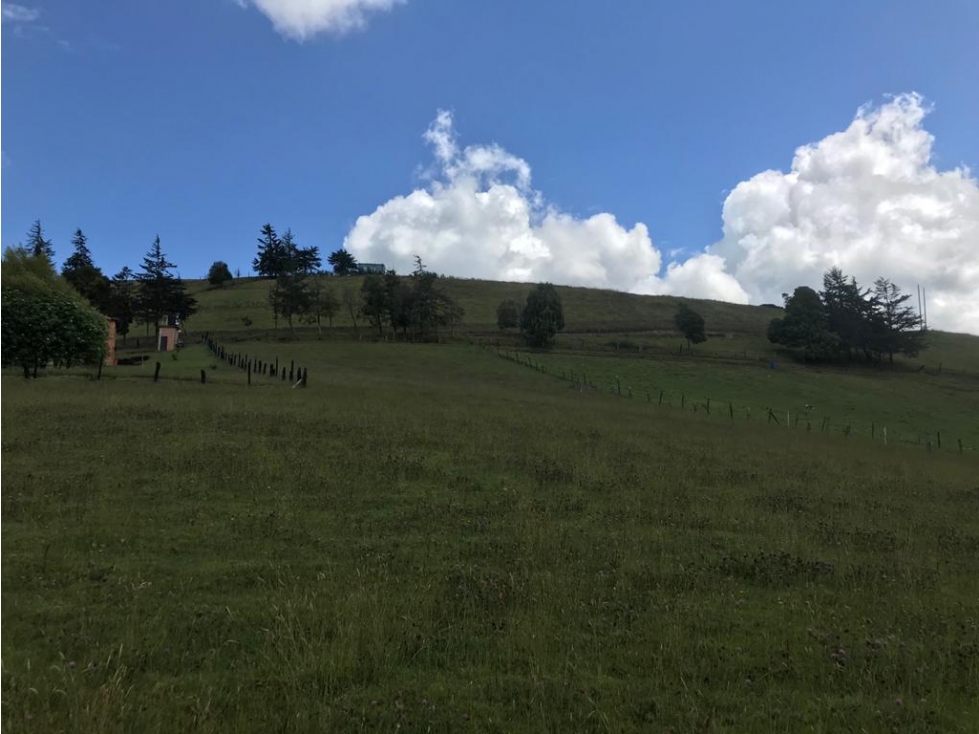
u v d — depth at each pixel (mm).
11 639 5230
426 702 4668
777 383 60625
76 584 6504
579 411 29734
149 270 78812
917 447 35281
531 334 72562
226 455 13031
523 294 114375
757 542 10039
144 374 31906
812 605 7281
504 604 6574
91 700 4234
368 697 4707
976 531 12141
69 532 8109
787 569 8500
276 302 82188
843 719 4781
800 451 23594
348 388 30859
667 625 6348
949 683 5480
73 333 33406
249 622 5824
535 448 17109
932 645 6211
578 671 5281
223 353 48906
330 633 5617
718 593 7500
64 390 22062
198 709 4305
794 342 76250
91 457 12172
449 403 27672
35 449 12492
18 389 21672
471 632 5898
